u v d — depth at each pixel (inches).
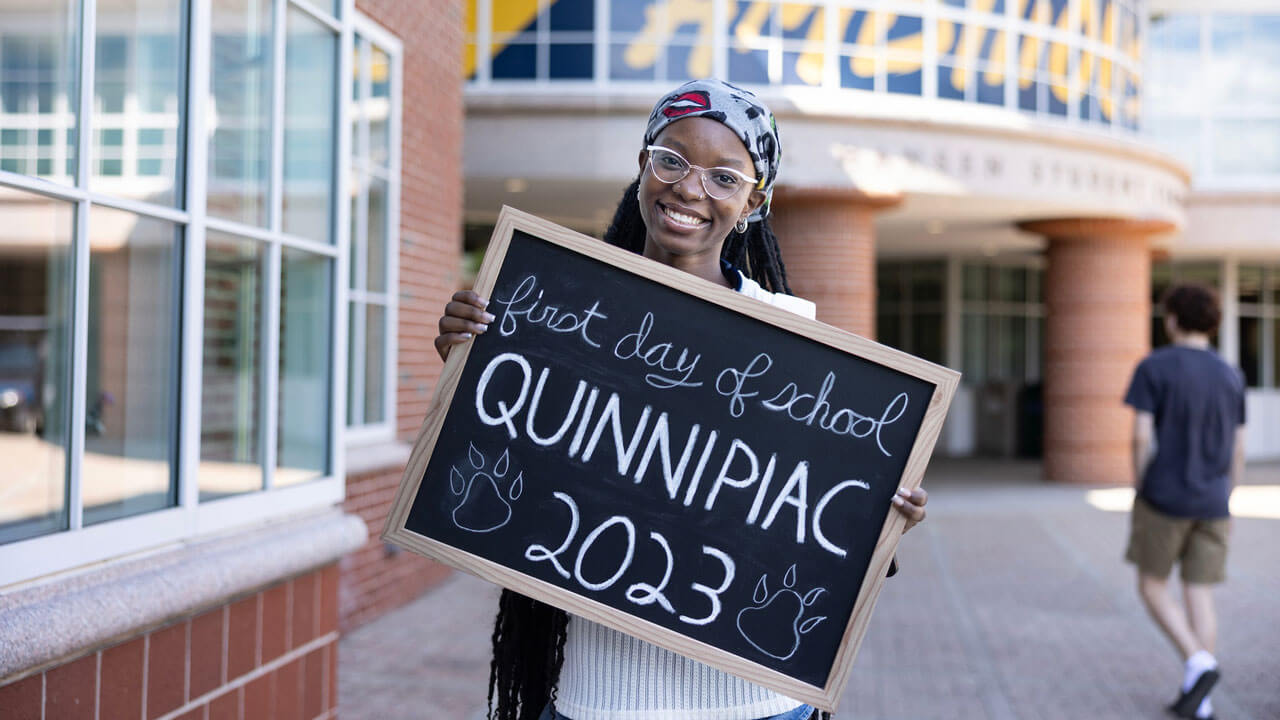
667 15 476.4
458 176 340.5
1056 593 336.2
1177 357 224.7
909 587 345.1
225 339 151.6
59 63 123.7
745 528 94.0
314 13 165.2
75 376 123.3
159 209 131.9
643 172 96.3
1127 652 267.9
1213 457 220.2
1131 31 597.3
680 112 92.5
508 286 96.1
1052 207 557.9
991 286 831.1
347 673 238.5
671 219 94.1
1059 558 396.8
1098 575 364.8
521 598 98.3
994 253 783.7
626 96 468.4
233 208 148.1
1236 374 224.4
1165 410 222.7
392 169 288.5
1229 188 713.0
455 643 264.2
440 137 323.9
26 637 101.0
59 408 129.3
